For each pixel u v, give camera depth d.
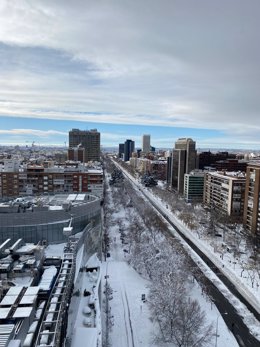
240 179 181.12
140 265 104.62
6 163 198.00
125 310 80.94
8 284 52.12
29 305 44.22
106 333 68.25
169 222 185.25
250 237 142.88
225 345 69.81
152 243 122.19
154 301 76.62
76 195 118.12
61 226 80.25
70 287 51.53
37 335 40.06
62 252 71.38
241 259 123.81
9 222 77.19
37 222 79.44
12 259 60.75
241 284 101.94
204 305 86.88
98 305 60.00
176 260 105.62
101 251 116.06
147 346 67.69
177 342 67.44
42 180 196.38
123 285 94.94
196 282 101.31
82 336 49.31
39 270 58.38
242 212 183.38
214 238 150.00
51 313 42.69
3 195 193.38
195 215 191.00
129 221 172.62
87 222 92.75
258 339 73.00
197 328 67.75
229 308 86.56
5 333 36.81
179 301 72.50
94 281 71.88
